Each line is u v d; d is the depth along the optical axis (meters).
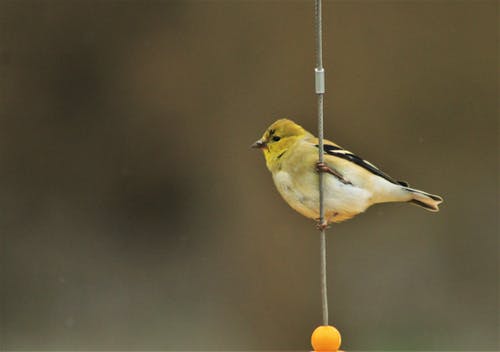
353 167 7.29
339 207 7.31
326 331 5.84
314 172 7.22
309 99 14.33
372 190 7.40
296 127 7.54
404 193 7.45
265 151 7.62
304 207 7.40
